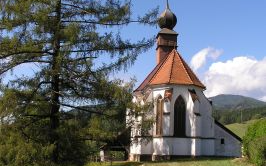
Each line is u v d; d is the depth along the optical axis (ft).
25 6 57.16
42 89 61.41
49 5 59.26
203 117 135.85
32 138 57.93
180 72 134.10
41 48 60.59
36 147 55.88
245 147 96.02
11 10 57.16
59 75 61.26
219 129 148.77
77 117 63.21
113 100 63.87
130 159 139.33
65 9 62.18
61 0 61.52
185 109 130.93
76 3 62.90
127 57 64.54
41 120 60.70
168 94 128.26
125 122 67.31
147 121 69.87
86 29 63.05
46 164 56.29
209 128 136.26
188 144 128.77
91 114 64.08
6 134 56.65
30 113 60.03
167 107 127.75
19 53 59.77
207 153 134.62
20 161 54.60
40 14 57.82
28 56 60.59
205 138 135.03
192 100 129.39
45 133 58.90
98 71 63.16
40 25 58.90
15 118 57.62
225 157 129.49
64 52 59.31
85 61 61.67
